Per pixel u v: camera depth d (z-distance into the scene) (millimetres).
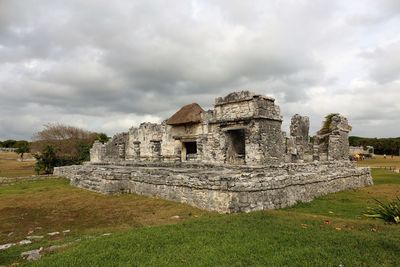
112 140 33656
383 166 36531
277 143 19922
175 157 28969
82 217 12172
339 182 17156
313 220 9453
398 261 6289
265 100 19578
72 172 24062
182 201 13523
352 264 6211
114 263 6629
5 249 8312
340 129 23828
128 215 12070
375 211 10055
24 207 14266
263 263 6359
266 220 9453
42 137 46594
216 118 21797
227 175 12609
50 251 7805
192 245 7426
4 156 65875
